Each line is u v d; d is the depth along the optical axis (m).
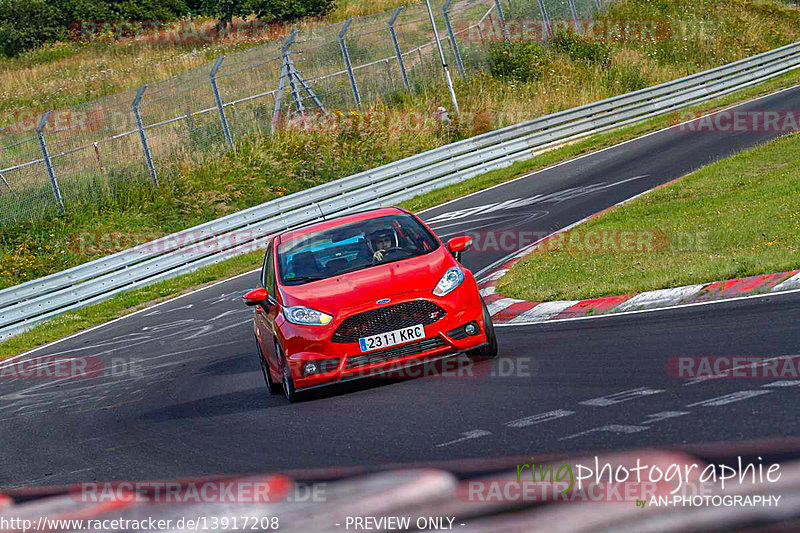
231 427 26.89
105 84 155.75
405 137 119.06
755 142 81.69
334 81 126.94
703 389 20.56
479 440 19.62
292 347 27.58
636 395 21.22
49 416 37.00
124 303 74.06
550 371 25.89
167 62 168.88
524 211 73.75
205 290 72.81
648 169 81.06
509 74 138.12
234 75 124.88
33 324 74.69
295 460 21.03
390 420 23.31
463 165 105.62
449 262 29.17
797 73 135.62
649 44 155.50
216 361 42.94
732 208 51.47
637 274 39.44
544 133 113.06
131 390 39.59
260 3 193.25
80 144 113.44
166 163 108.75
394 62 133.25
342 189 96.31
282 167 110.44
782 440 15.75
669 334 28.05
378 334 27.22
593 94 134.62
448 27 135.62
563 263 46.50
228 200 105.06
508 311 39.53
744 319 27.89
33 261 92.56
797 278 31.52
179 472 22.19
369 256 30.27
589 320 33.75
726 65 131.88
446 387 26.20
